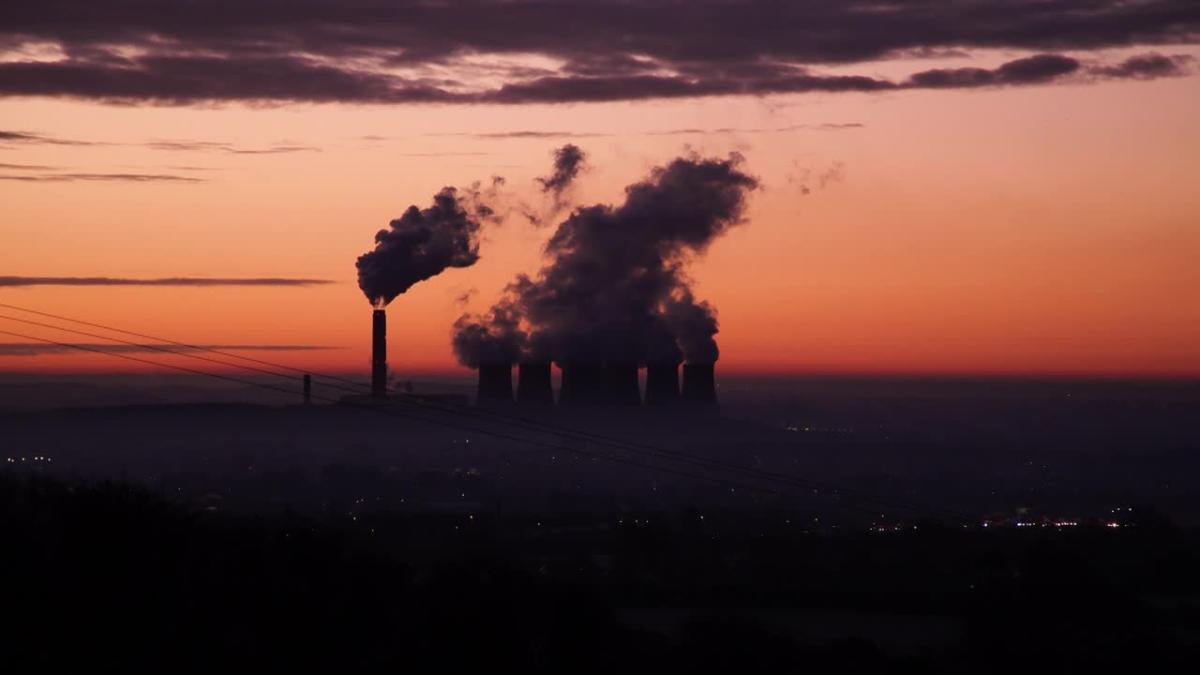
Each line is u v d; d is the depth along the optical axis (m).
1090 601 142.12
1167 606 152.12
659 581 166.25
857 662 117.31
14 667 77.44
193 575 92.75
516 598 107.44
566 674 105.75
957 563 178.62
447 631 102.19
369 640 99.25
